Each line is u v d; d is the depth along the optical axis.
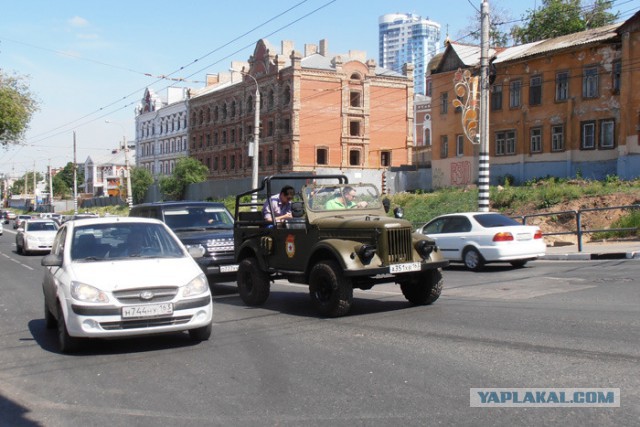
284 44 63.97
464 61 43.91
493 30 56.78
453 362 6.72
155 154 89.88
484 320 8.97
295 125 57.19
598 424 4.82
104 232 8.98
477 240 16.09
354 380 6.26
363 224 9.59
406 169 55.38
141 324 7.63
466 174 44.31
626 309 9.26
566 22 53.91
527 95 39.78
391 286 13.92
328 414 5.30
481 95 21.67
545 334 7.80
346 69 59.22
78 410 5.74
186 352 7.83
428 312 9.92
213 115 72.94
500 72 41.50
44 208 95.81
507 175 41.25
